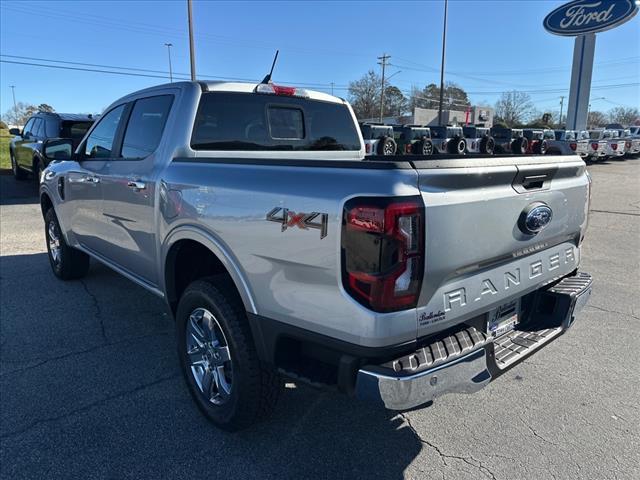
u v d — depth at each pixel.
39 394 3.19
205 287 2.69
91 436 2.77
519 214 2.38
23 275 5.62
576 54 28.61
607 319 4.52
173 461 2.59
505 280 2.43
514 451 2.69
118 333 4.11
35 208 10.21
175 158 3.10
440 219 2.00
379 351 1.98
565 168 2.66
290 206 2.19
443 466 2.57
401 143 21.61
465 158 2.17
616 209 11.09
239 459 2.61
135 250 3.58
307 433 2.83
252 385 2.55
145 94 3.65
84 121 11.59
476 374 2.21
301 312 2.19
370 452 2.68
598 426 2.91
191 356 2.96
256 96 3.58
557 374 3.51
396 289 1.94
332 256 2.03
